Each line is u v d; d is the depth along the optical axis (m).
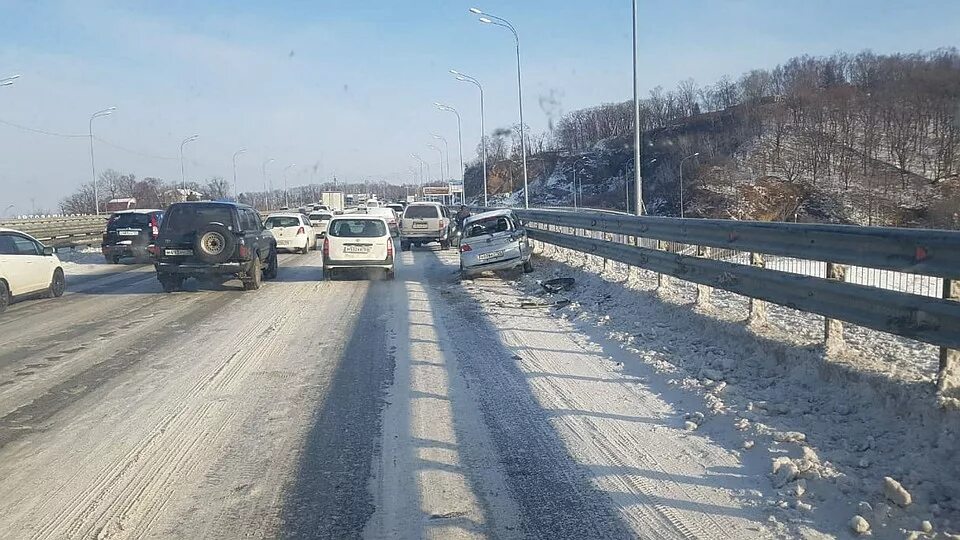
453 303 13.49
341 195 71.69
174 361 8.96
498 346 9.41
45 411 6.88
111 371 8.47
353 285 16.98
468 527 4.36
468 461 5.41
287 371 8.30
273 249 18.70
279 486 5.02
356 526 4.41
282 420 6.48
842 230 6.37
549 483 4.98
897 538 3.90
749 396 6.43
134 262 26.08
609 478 5.02
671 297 10.70
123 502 4.79
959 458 4.56
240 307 13.60
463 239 17.44
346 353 9.22
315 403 6.98
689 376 7.22
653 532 4.23
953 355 5.33
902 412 5.32
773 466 4.91
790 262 11.19
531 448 5.64
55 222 37.59
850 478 4.60
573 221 17.25
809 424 5.61
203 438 6.03
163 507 4.71
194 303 14.29
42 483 5.13
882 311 5.85
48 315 13.07
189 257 15.53
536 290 14.82
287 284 17.33
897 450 4.91
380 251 17.72
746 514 4.38
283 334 10.65
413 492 4.88
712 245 9.23
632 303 11.27
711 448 5.45
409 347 9.49
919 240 5.46
